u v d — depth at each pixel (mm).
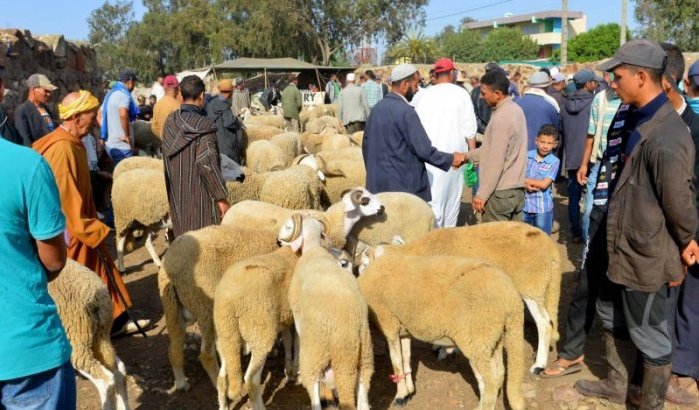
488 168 5168
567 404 4105
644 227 3309
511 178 5238
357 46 49094
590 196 6621
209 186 4988
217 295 3793
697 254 3367
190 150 4953
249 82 30562
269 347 3889
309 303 3543
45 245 2424
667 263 3342
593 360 4711
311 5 47000
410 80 5527
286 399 4258
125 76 9023
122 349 5059
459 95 6172
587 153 6535
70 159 4309
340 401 3516
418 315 3852
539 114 7660
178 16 54000
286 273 4074
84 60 11758
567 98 7715
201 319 4207
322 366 3543
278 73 31641
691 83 4172
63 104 4402
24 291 2387
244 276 3781
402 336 4227
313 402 3533
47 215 2400
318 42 47875
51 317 2494
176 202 5078
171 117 5039
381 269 4113
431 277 3836
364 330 3609
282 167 8391
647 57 3268
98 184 8352
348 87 14234
